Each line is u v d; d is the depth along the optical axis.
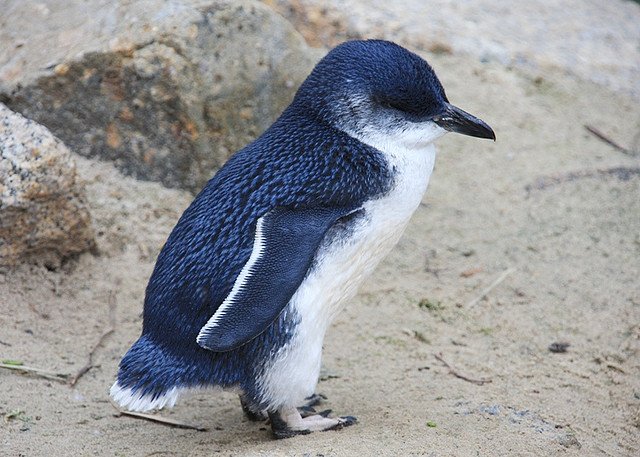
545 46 16.91
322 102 8.47
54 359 9.80
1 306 10.36
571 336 10.89
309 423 8.57
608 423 9.26
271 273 7.58
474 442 8.34
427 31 16.25
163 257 8.11
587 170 13.80
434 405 9.30
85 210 10.93
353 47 8.57
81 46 12.18
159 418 9.04
